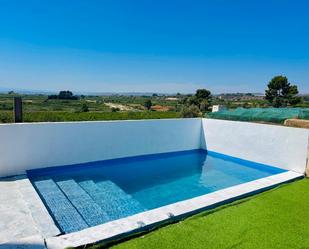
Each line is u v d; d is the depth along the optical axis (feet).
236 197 18.25
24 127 24.54
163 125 36.01
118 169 30.73
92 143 29.63
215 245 12.28
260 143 32.01
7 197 18.19
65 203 19.72
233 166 33.55
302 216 15.76
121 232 12.74
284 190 20.65
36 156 25.66
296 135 27.50
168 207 15.90
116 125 31.45
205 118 40.19
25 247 11.53
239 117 36.06
